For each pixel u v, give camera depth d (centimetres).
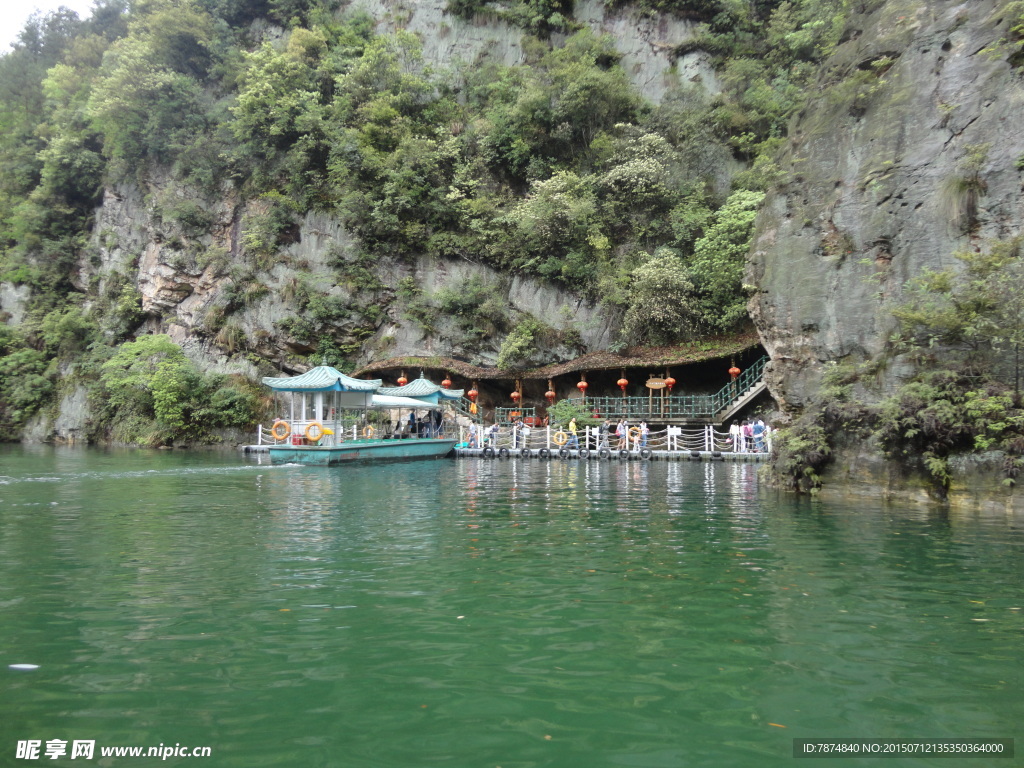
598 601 622
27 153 4594
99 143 4353
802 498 1367
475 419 3250
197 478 1766
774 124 3509
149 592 643
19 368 4031
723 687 435
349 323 3541
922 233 1375
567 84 3741
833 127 1598
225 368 3562
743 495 1420
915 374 1297
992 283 1177
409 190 3591
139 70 3878
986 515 1112
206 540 902
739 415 2795
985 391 1162
